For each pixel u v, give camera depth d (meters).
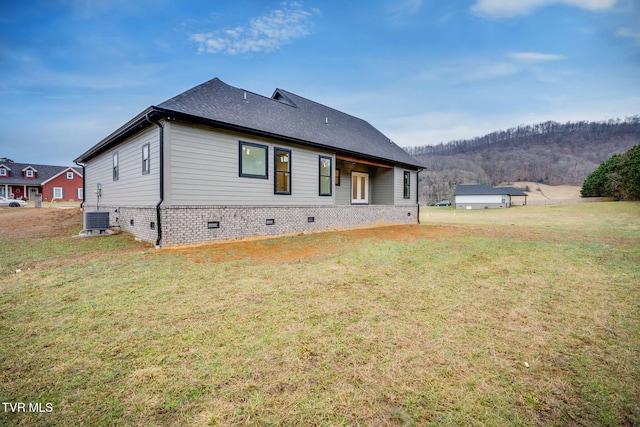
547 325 3.40
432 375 2.42
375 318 3.54
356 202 16.11
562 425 1.89
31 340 2.94
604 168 43.44
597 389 2.27
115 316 3.53
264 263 6.22
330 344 2.90
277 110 12.08
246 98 11.26
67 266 5.85
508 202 52.25
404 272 5.62
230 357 2.65
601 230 14.79
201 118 7.96
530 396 2.18
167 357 2.64
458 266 6.13
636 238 10.93
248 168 9.63
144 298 4.11
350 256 6.96
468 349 2.85
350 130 15.75
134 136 9.55
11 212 17.30
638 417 1.97
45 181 37.38
